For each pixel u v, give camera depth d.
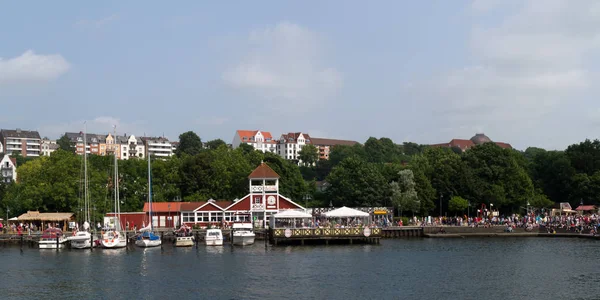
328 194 127.12
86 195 99.56
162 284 55.22
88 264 68.19
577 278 57.53
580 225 101.44
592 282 55.41
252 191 106.00
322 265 66.19
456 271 61.97
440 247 84.38
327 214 92.00
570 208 126.56
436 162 133.25
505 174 128.75
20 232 92.06
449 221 111.31
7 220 102.06
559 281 56.03
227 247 85.44
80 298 49.72
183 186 123.81
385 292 51.31
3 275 60.81
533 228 104.38
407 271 62.00
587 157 143.00
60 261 71.06
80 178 108.00
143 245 85.75
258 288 53.00
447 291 51.69
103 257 74.62
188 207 105.94
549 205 132.62
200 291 51.91
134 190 119.25
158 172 124.19
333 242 91.00
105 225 94.12
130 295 50.66
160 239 88.25
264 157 135.00
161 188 121.19
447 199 126.00
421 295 50.09
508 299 48.56
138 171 125.56
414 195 118.50
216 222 104.06
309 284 54.84
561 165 141.38
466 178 124.69
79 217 103.00
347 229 88.12
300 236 86.75
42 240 86.06
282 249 82.25
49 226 99.19
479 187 124.62
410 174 123.12
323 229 87.44
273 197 106.25
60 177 110.62
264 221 105.12
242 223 91.81
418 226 105.06
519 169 131.00
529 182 129.25
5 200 113.25
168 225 106.81
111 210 109.94
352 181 122.88
